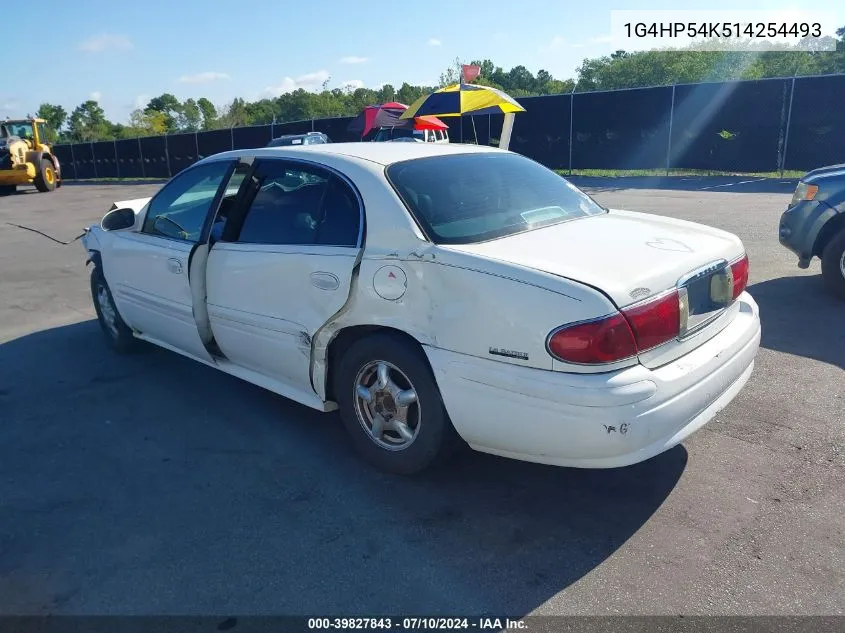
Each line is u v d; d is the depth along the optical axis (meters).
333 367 3.81
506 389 2.94
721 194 14.30
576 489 3.46
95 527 3.28
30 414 4.59
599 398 2.75
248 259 4.00
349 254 3.48
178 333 4.74
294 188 3.91
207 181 4.54
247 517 3.32
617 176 20.25
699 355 3.14
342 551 3.04
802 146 17.17
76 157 39.09
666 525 3.13
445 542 3.08
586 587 2.76
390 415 3.53
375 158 3.78
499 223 3.49
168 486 3.63
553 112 21.34
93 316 6.99
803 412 4.11
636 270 2.98
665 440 2.92
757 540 2.99
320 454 3.92
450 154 4.02
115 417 4.50
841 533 3.01
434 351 3.17
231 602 2.75
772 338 5.35
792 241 6.45
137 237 5.01
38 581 2.90
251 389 4.92
